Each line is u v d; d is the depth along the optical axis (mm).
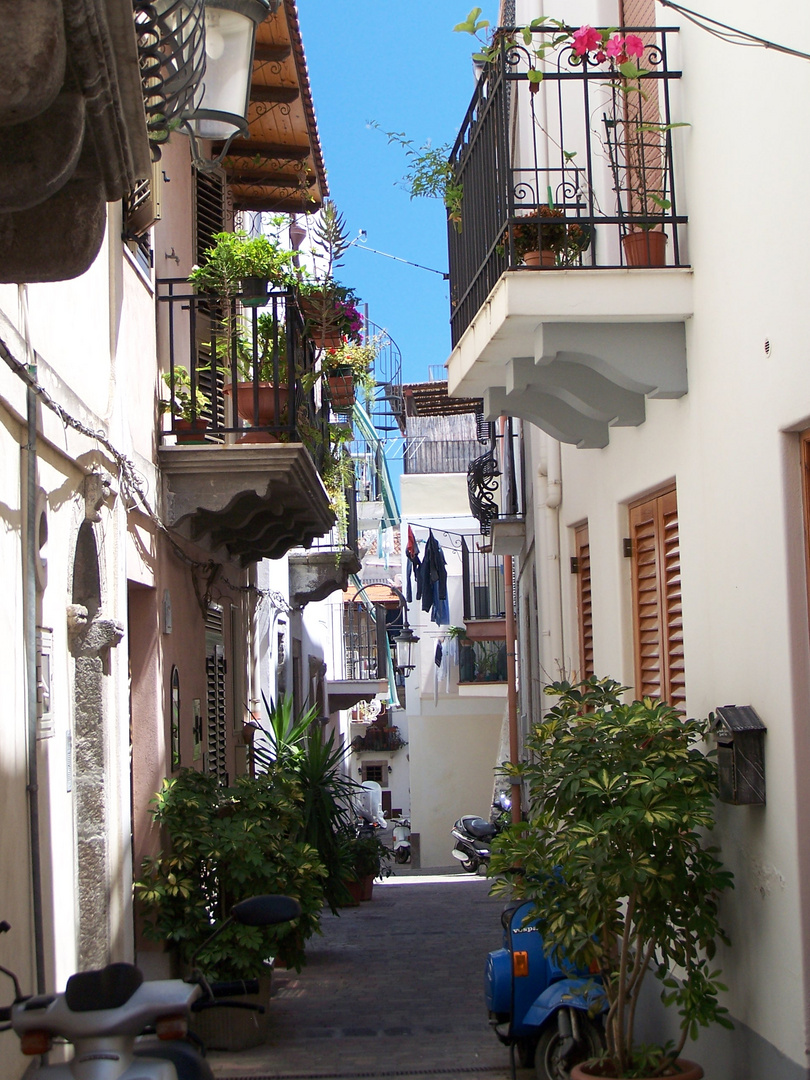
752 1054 4945
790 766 4594
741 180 5059
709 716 5172
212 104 6238
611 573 7441
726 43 5211
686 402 5879
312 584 15727
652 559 6805
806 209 4398
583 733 5258
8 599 4621
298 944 7758
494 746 25750
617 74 5918
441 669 25719
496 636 20781
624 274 5703
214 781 8016
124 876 6766
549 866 5375
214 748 10180
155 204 7371
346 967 9992
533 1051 6738
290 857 7664
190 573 9188
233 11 6168
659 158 6395
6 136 2891
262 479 8203
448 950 10680
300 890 7688
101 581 6367
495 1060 6949
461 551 24141
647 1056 5109
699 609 5742
